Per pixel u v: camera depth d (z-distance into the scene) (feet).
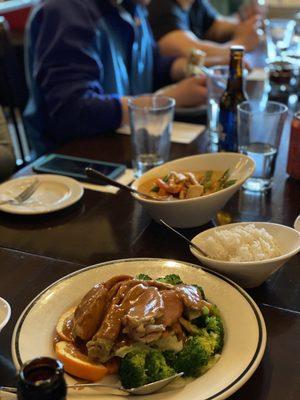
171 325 2.31
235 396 2.15
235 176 3.57
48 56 5.80
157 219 3.48
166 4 8.49
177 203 3.24
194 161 3.79
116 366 2.24
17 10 13.85
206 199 3.27
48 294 2.62
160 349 2.26
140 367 2.13
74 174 4.37
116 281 2.50
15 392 2.12
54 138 6.42
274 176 4.30
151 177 3.69
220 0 12.25
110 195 4.07
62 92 5.66
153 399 2.05
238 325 2.37
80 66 5.79
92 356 2.22
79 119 5.50
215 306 2.48
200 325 2.40
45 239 3.47
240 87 4.44
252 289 2.86
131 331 2.21
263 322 2.34
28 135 7.13
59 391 1.68
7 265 3.17
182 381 2.16
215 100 5.02
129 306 2.30
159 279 2.63
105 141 5.24
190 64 6.47
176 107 5.93
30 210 3.74
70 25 5.82
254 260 2.76
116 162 4.71
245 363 2.14
